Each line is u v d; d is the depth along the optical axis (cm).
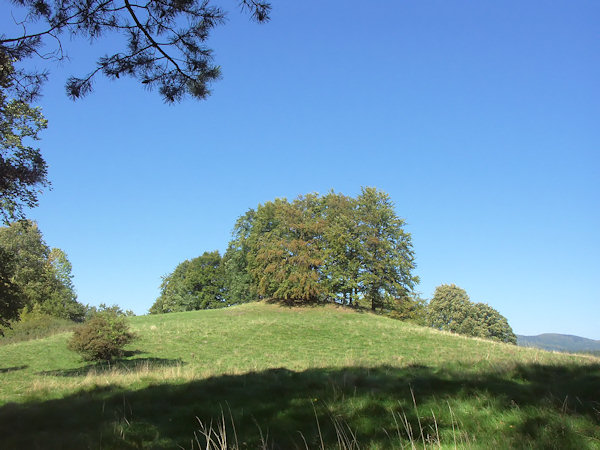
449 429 526
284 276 5153
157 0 611
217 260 7419
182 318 4672
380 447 484
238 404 693
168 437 561
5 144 1864
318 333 3538
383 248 5250
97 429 601
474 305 7244
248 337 3288
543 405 584
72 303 6781
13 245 4894
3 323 1664
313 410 629
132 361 2323
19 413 696
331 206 5934
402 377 838
